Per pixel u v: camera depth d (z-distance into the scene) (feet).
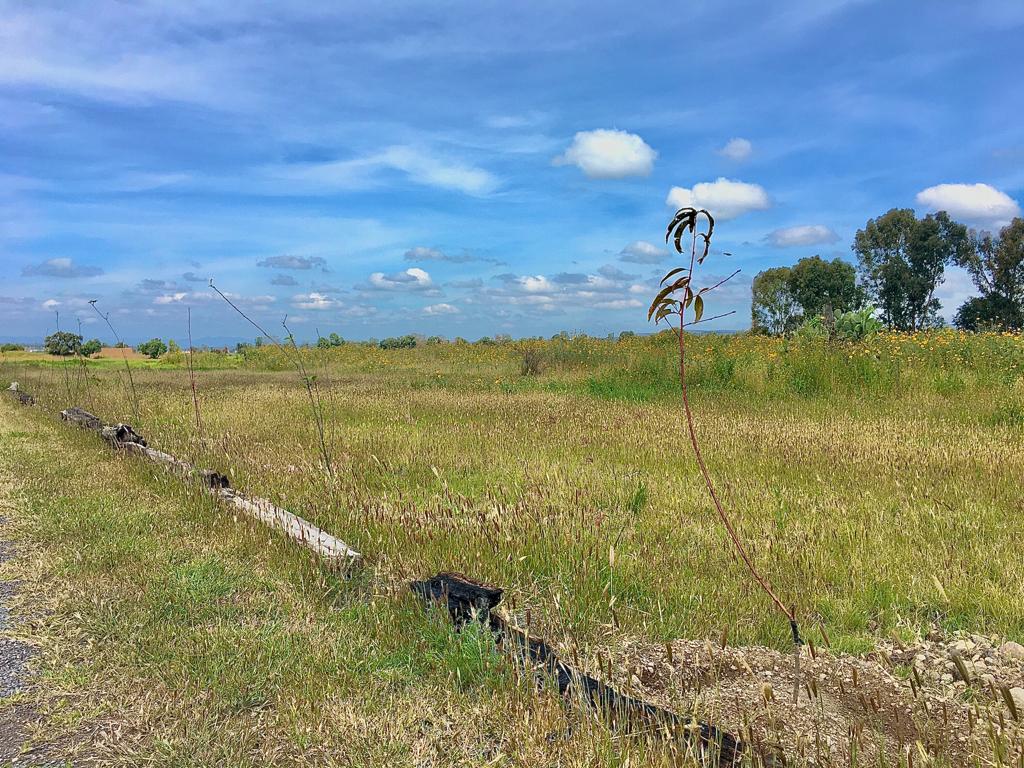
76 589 12.04
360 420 32.60
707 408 34.88
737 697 9.05
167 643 10.16
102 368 82.38
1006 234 147.74
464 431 28.32
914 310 166.30
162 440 26.45
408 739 8.00
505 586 12.42
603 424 29.40
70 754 7.68
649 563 13.42
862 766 7.45
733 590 12.26
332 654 9.93
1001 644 10.41
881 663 9.96
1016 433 25.53
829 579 12.91
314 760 7.62
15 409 37.91
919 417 29.71
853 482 19.26
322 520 16.08
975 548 13.94
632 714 7.96
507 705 8.46
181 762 7.48
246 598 11.96
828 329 50.37
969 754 7.61
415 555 13.62
